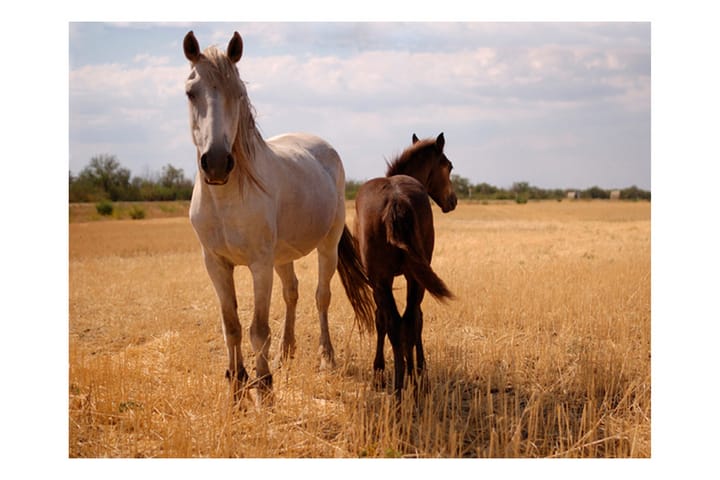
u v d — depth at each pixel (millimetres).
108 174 43438
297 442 4172
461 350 5855
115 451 4145
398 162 6363
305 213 5383
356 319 6238
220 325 7555
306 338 6809
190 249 20172
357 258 6258
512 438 3994
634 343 6344
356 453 4082
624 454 4078
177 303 8938
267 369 4836
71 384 5090
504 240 18109
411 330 4867
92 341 6977
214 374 5578
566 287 8680
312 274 10945
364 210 4895
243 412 4555
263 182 4723
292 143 5953
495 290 8500
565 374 5301
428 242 5031
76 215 37750
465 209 42500
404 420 4309
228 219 4621
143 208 41188
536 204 47594
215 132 4109
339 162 6449
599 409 4609
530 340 6266
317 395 5074
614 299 7844
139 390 4938
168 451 4066
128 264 14609
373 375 5285
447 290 4457
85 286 10648
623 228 24109
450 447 4055
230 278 4977
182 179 46344
